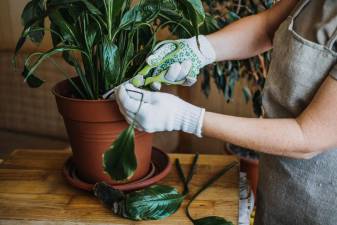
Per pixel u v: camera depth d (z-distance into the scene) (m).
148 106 0.85
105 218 0.91
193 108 0.86
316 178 0.96
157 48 0.97
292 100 0.91
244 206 1.22
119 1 0.87
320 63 0.85
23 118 2.10
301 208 1.00
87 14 0.90
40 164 1.15
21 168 1.13
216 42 1.05
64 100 0.91
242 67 1.74
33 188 1.03
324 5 0.87
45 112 2.05
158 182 1.04
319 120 0.80
